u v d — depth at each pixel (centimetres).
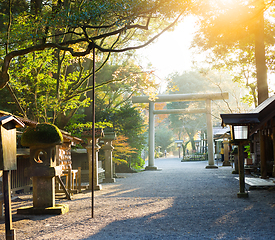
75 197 917
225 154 2458
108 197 894
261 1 1226
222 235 454
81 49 1240
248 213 602
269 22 1511
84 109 2030
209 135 2231
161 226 517
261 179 1191
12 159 436
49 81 1298
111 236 460
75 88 1375
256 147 1534
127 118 2178
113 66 2078
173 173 1806
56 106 1201
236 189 985
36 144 643
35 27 798
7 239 420
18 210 652
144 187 1142
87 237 457
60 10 752
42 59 1134
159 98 2336
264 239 428
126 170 2084
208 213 614
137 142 2244
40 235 477
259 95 1430
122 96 2725
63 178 1295
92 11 688
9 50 1048
